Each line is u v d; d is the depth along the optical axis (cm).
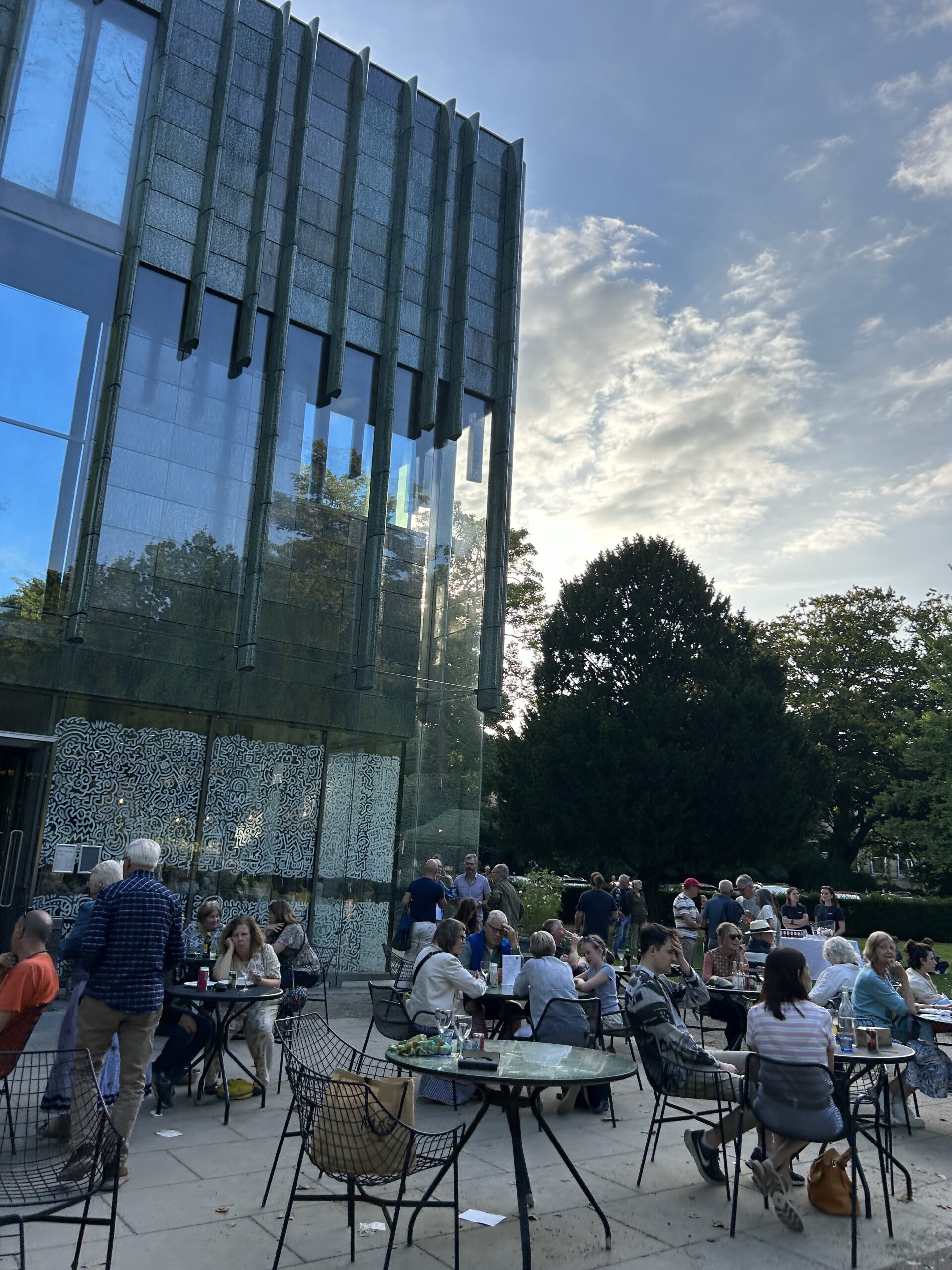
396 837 1431
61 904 1120
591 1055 520
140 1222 462
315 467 1417
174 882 1215
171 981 712
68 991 1091
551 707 3156
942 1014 741
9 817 1113
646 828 2852
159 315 1280
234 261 1351
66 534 1169
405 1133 424
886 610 4347
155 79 1302
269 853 1301
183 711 1246
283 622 1351
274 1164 487
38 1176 399
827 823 4438
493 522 1595
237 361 1340
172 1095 695
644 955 611
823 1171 539
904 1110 731
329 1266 422
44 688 1133
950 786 3322
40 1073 542
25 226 1183
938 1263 457
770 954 544
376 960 1384
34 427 1159
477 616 1563
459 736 1513
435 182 1623
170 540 1250
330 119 1495
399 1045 511
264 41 1429
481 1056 497
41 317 1182
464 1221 484
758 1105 499
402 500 1517
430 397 1538
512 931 903
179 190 1309
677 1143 649
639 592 3228
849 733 4209
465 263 1598
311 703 1363
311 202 1453
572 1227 482
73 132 1237
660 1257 449
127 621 1203
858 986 743
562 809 2942
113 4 1295
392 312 1512
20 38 1197
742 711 2928
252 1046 709
